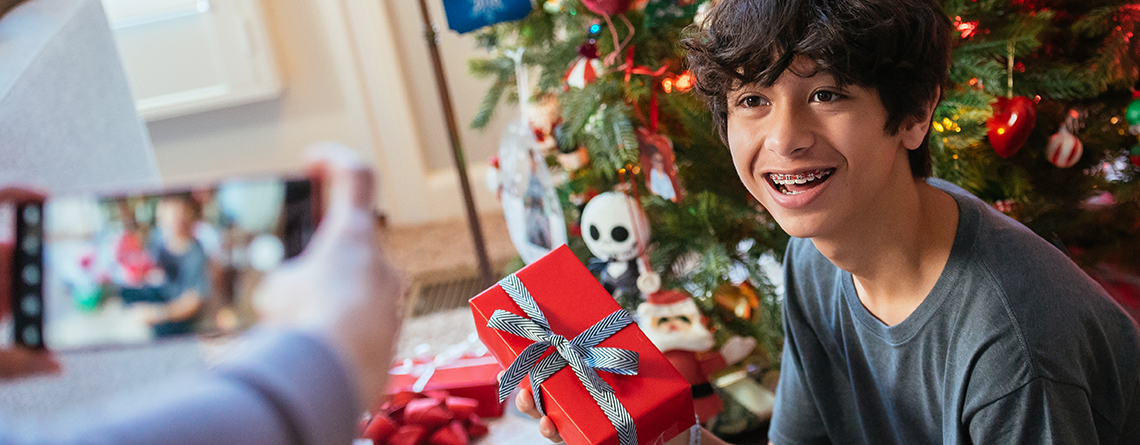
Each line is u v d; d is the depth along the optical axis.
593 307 1.10
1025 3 1.54
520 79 1.68
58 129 1.08
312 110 3.01
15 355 0.70
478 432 1.34
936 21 0.92
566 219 1.72
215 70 2.84
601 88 1.54
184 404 0.48
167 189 0.68
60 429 0.47
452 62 2.99
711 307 1.64
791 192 0.95
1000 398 0.92
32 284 0.70
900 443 1.09
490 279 1.89
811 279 1.13
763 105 0.94
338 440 0.53
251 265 0.67
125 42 2.77
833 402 1.18
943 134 1.44
